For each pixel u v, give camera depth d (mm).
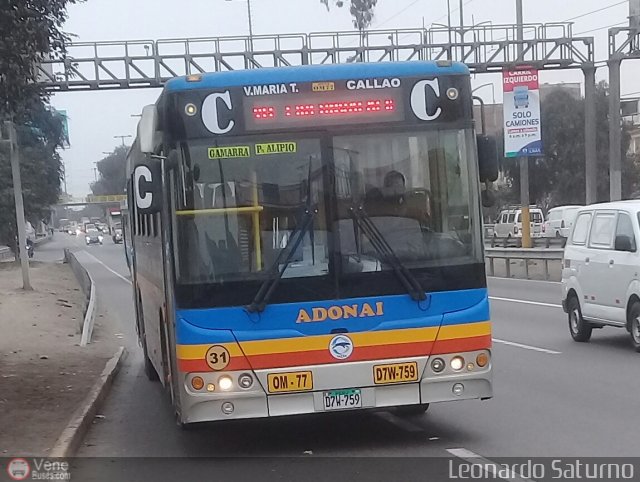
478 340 7664
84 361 14641
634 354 12812
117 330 20797
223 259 7406
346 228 7531
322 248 7484
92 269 51594
